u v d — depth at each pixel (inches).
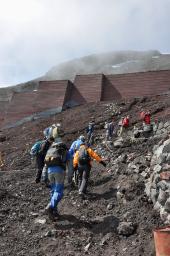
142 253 270.8
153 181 335.9
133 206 335.9
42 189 411.5
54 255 283.7
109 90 1451.8
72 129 1102.4
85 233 307.9
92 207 357.4
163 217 303.0
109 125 855.7
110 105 1262.3
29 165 859.4
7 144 1173.1
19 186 417.1
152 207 326.3
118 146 633.0
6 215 344.8
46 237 306.0
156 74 1425.9
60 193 331.0
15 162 904.3
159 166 339.0
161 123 743.1
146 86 1414.9
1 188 397.1
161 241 244.2
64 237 304.3
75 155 402.0
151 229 295.9
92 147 805.9
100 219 325.4
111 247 287.0
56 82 1491.1
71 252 285.3
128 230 297.6
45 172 414.0
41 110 1440.7
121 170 438.6
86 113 1251.2
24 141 1160.8
